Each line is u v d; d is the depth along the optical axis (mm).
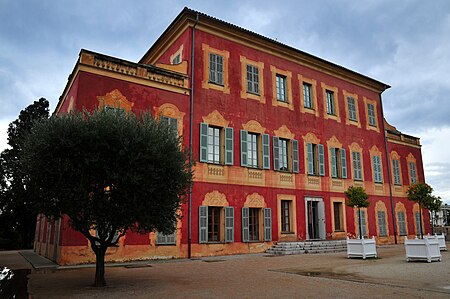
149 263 15703
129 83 17547
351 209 26203
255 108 22219
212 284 10172
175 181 10742
